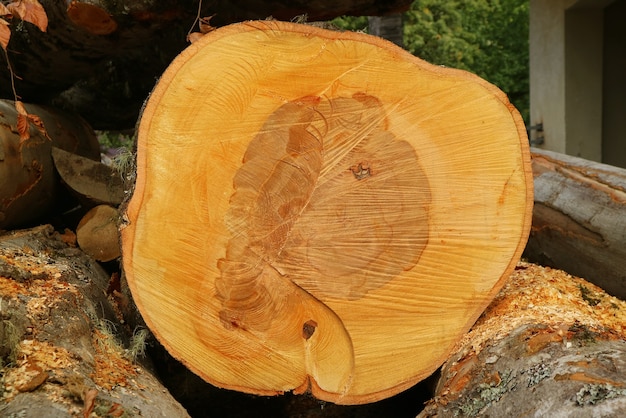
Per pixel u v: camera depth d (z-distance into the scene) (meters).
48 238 3.78
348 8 3.95
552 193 4.00
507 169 3.01
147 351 3.30
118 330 3.21
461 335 3.03
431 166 2.96
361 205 2.92
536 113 9.78
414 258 2.98
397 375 2.99
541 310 3.02
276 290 2.89
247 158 2.82
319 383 2.94
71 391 2.32
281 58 2.80
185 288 2.81
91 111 5.09
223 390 3.55
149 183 2.75
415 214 2.96
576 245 3.72
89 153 4.75
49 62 4.10
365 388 2.97
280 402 3.62
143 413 2.47
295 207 2.88
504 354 2.72
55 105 4.96
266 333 2.89
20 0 3.06
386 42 2.88
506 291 3.32
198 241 2.80
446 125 2.96
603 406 2.18
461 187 2.99
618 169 3.93
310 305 2.92
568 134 8.75
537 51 9.66
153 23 3.65
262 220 2.85
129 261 2.76
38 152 3.84
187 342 2.83
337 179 2.90
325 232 2.90
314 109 2.86
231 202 2.82
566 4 8.54
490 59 13.02
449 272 3.01
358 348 2.96
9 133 3.55
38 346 2.51
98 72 4.81
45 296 2.81
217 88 2.77
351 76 2.87
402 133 2.93
